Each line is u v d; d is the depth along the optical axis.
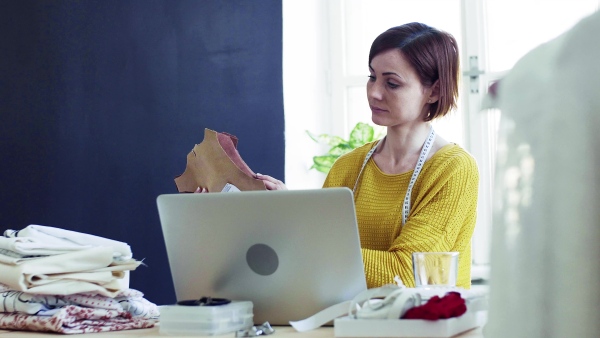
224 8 3.51
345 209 1.37
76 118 3.47
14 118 3.49
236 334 1.36
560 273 0.67
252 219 1.45
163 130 3.48
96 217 3.45
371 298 1.36
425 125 2.07
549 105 0.69
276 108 3.47
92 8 3.51
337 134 3.81
